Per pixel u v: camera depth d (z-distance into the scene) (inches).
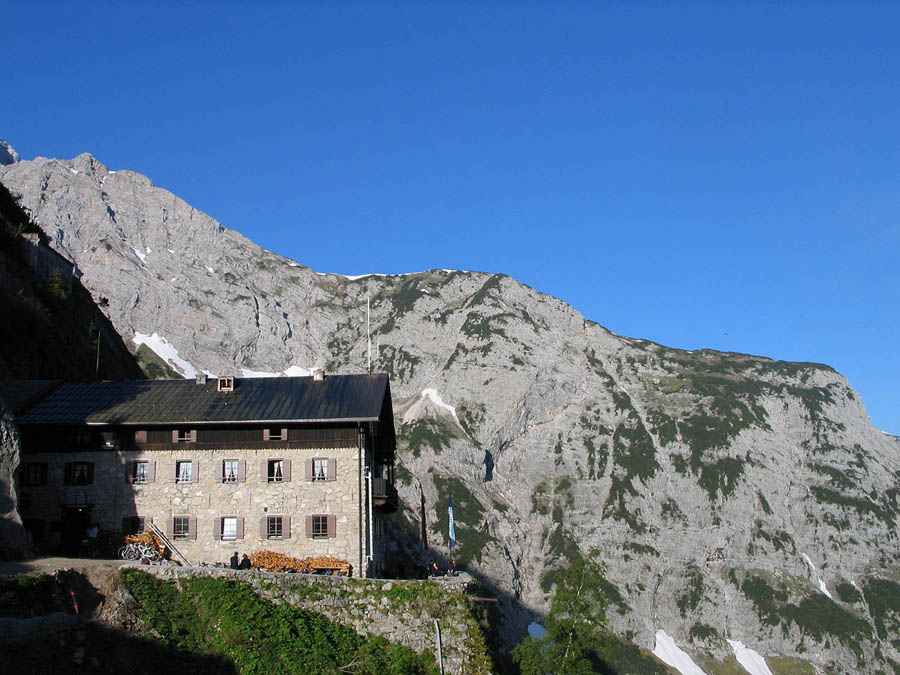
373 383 2406.5
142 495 2202.3
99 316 4232.3
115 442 2233.0
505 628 6176.2
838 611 7022.6
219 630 1720.0
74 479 2208.4
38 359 2906.0
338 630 1852.9
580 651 2285.9
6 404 1918.1
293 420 2196.1
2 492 1833.2
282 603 1855.3
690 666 6471.5
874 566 7598.4
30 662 1413.6
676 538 7519.7
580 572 2418.8
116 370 3762.3
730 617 6998.0
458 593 1982.0
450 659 1877.5
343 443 2218.3
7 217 3725.4
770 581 7298.2
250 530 2175.2
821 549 7721.5
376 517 2390.5
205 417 2222.0
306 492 2194.9
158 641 1644.9
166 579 1800.0
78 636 1533.0
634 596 6929.1
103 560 1866.4
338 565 2118.6
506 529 7367.1
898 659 6717.5
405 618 1913.1
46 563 1738.4
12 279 3186.5
